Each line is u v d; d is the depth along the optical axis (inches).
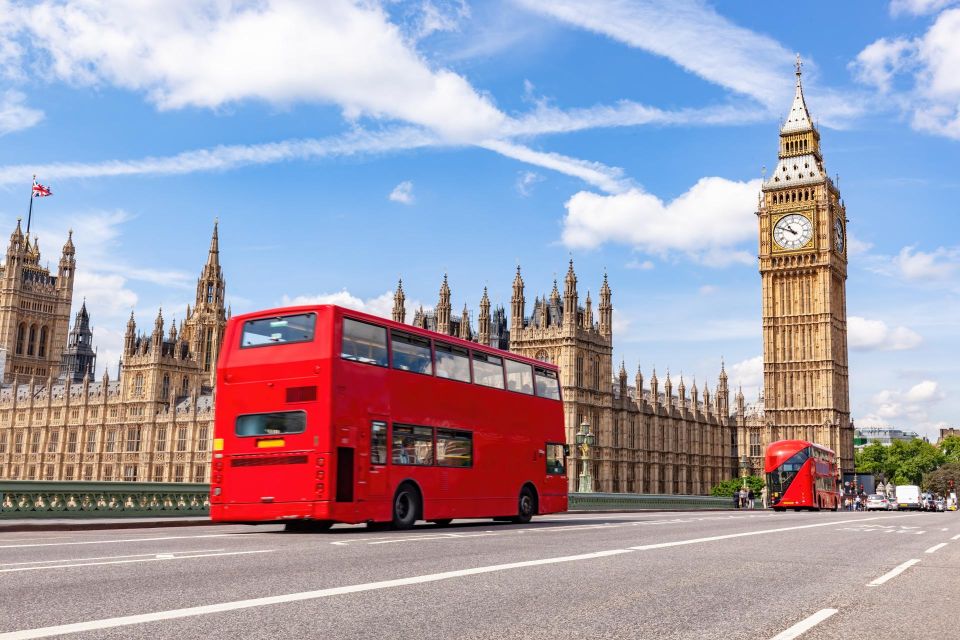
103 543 782.5
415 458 1089.4
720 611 432.8
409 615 398.3
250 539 861.2
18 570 536.4
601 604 445.7
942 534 1222.9
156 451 6299.2
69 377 6993.1
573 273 4411.9
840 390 5590.6
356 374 1015.0
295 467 976.9
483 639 350.9
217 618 379.9
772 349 5546.3
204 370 7111.2
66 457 6801.2
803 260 5541.3
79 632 344.8
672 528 1206.3
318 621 377.7
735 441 6589.6
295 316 1021.8
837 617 424.2
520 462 1290.6
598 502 2428.6
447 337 1181.1
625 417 4805.6
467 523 1312.7
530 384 1350.9
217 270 7372.1
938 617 434.0
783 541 956.6
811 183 5575.8
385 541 831.7
